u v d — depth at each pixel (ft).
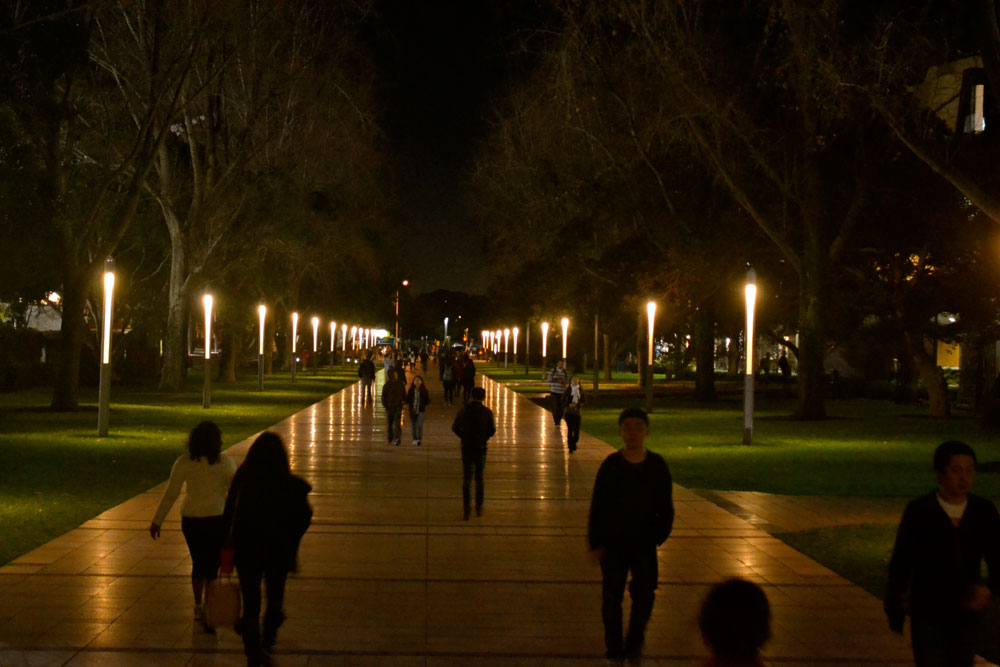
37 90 82.02
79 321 104.27
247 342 256.73
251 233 145.18
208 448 25.59
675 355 215.92
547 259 139.64
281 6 116.67
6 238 90.94
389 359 95.91
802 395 104.99
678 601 29.53
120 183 112.88
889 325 109.81
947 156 76.28
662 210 114.21
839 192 103.55
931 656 17.69
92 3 78.64
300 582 31.27
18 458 62.95
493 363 374.43
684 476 59.26
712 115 92.63
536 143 130.72
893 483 56.29
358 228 183.52
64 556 34.12
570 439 71.92
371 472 59.82
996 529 17.72
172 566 32.63
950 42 75.15
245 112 132.77
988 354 127.03
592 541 22.91
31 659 23.20
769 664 23.90
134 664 22.94
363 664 23.31
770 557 35.83
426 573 32.76
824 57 74.54
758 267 118.73
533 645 24.97
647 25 90.74
